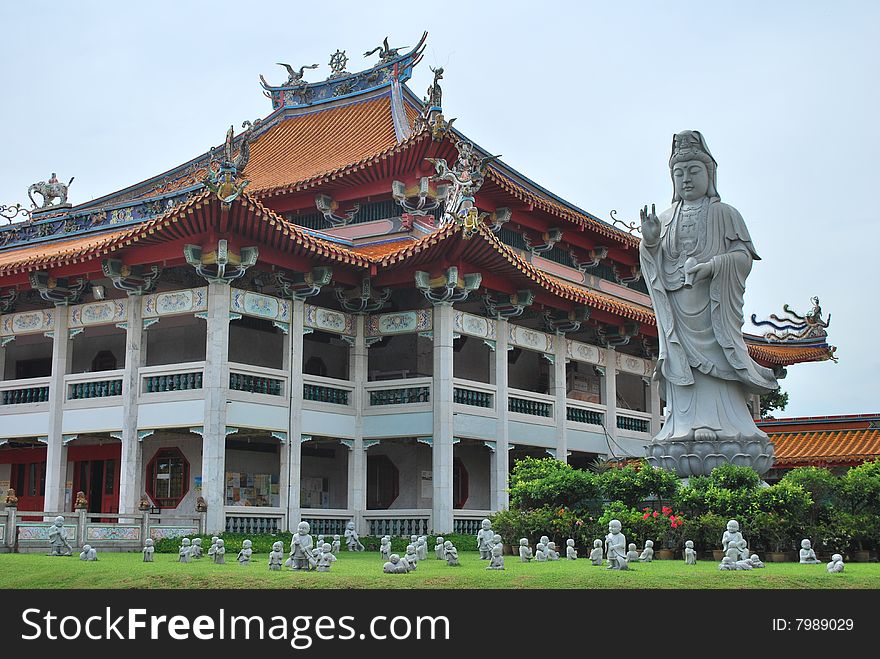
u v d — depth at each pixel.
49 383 46.56
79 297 46.59
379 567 29.09
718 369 37.19
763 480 36.50
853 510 31.95
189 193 48.00
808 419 51.94
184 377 42.72
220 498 41.16
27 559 30.14
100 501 49.16
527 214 55.22
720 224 37.91
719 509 31.53
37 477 51.47
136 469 43.16
